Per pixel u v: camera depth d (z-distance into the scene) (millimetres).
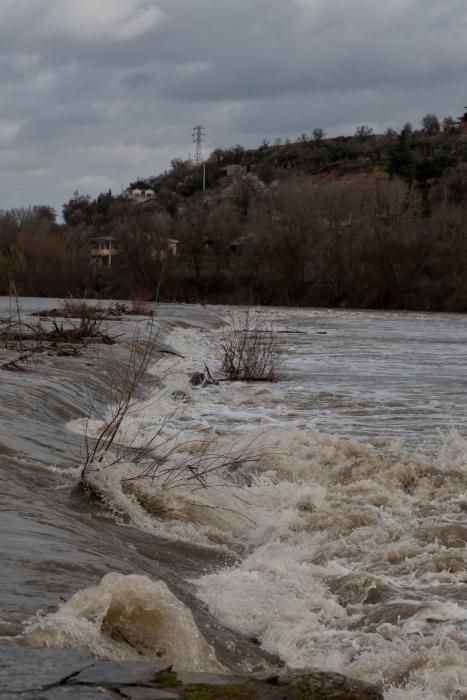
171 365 25875
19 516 7531
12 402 13930
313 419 17203
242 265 84625
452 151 153375
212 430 15125
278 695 3506
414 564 7789
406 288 78125
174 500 9508
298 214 82938
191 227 86750
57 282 81938
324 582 7371
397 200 84750
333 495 10562
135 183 190875
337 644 5930
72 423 14352
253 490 10656
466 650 5730
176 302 77250
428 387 22500
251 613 6602
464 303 74375
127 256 85188
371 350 33969
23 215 96875
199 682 3537
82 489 9227
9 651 3941
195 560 8172
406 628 6180
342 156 177875
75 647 4539
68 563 6336
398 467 11633
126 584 5004
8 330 26109
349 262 79938
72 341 25922
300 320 56719
